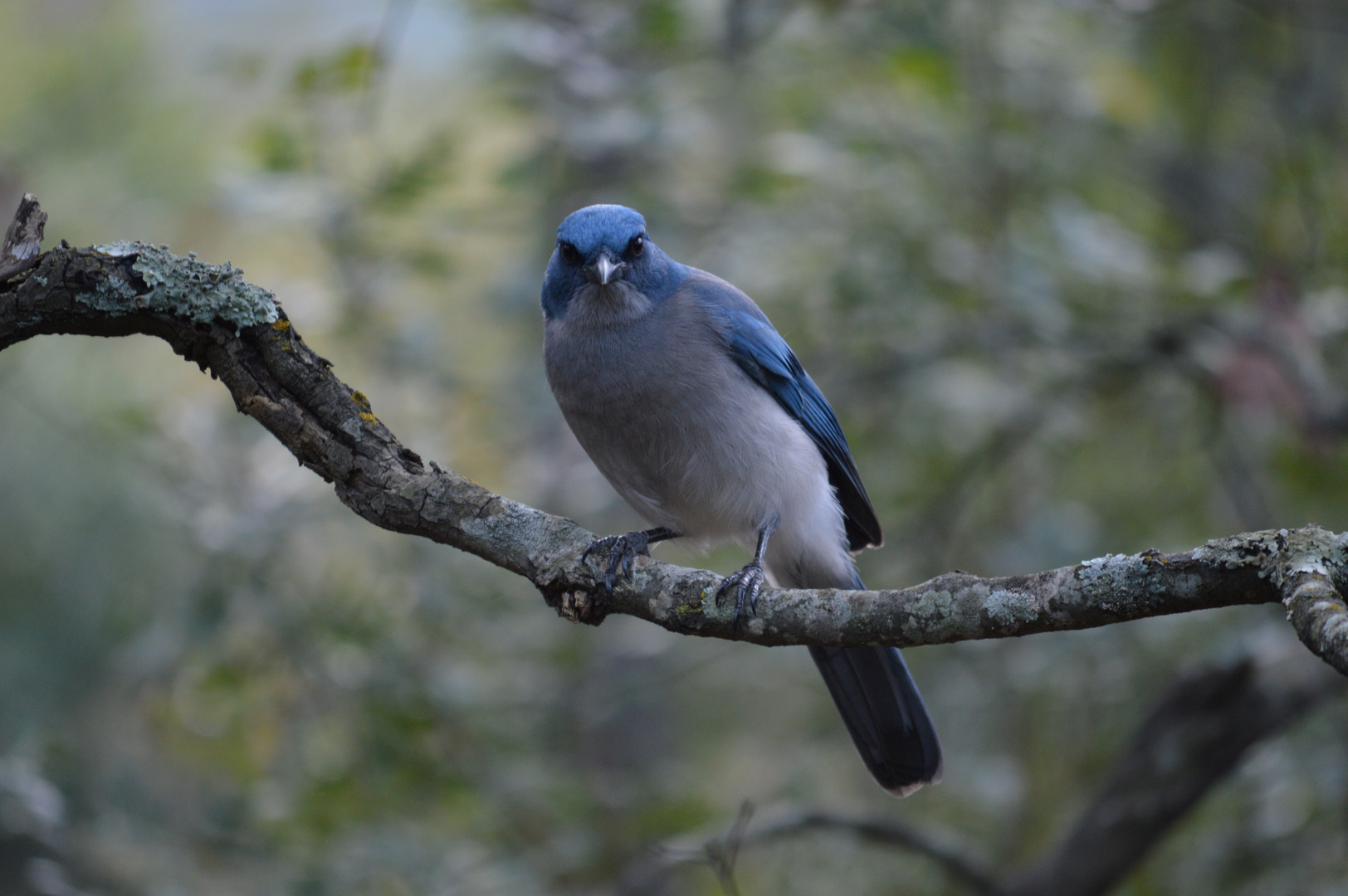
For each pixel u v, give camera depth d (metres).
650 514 8.05
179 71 13.32
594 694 12.98
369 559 11.20
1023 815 12.04
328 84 10.34
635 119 11.50
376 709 10.27
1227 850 10.43
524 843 11.05
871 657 7.81
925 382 12.07
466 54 12.62
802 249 11.91
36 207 5.36
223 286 5.44
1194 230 12.25
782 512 7.70
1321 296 11.01
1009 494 12.52
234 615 10.34
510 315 12.53
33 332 5.35
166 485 11.01
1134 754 9.77
